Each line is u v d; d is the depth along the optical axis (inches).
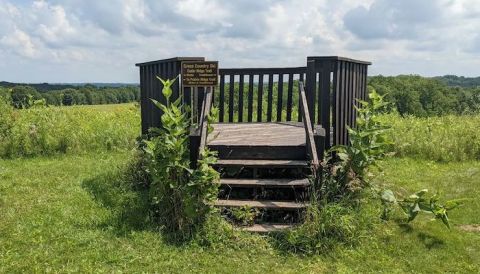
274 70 361.1
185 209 209.3
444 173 354.0
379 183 290.2
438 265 193.0
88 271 180.1
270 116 370.0
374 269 188.4
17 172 347.9
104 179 313.7
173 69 269.0
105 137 462.0
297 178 248.8
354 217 215.6
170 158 216.2
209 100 259.1
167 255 195.3
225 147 256.5
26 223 228.7
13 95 491.5
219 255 196.7
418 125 488.7
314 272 184.5
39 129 435.8
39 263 185.9
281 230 212.8
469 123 486.0
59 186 302.8
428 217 244.1
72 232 217.6
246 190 248.8
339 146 240.7
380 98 241.6
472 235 223.1
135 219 232.2
